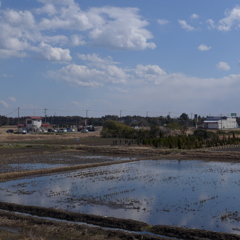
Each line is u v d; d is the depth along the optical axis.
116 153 42.81
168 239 10.68
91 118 173.12
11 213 13.77
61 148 47.22
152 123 132.62
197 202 16.22
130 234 11.12
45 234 11.39
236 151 41.31
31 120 102.38
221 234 11.08
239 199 16.80
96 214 14.27
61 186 20.36
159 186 20.19
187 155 38.81
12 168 28.25
